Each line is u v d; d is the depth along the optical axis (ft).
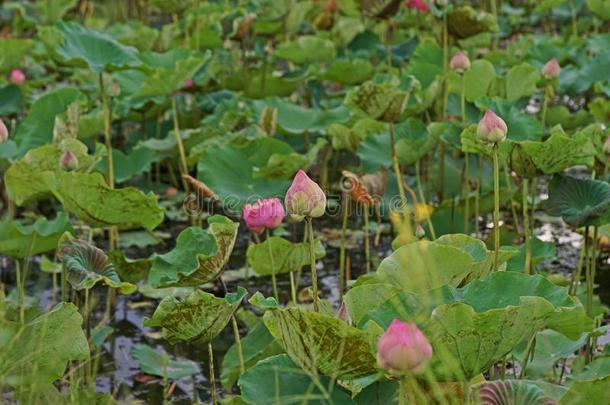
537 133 18.52
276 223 16.19
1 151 21.15
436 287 12.59
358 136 22.41
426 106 23.93
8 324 13.52
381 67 30.35
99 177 16.58
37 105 22.84
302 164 21.61
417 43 31.68
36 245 17.51
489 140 13.96
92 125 24.17
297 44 29.68
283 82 28.32
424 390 11.37
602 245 21.22
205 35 32.30
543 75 22.38
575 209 16.03
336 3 31.94
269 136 23.93
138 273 17.47
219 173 21.91
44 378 13.60
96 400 14.24
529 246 17.33
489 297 11.87
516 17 38.83
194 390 16.80
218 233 13.98
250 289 20.75
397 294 11.72
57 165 18.62
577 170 27.40
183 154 23.85
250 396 11.48
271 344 14.96
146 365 16.55
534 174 16.69
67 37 22.13
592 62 27.14
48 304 19.90
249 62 32.58
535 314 10.94
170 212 25.07
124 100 25.30
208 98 28.14
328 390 11.56
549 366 15.06
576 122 25.77
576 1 37.14
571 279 19.47
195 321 13.38
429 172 23.81
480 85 22.35
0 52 26.27
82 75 28.78
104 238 23.68
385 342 9.98
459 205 21.88
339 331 10.91
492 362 11.21
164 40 30.99
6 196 24.61
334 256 22.52
